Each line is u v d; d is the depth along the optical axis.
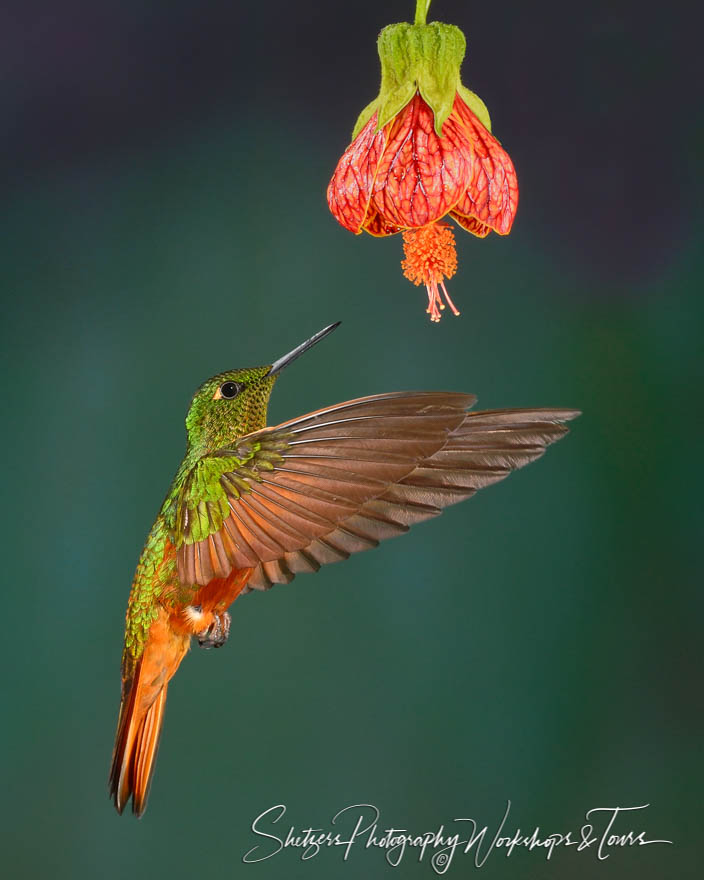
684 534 2.30
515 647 2.30
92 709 2.29
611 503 2.30
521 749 2.29
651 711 2.29
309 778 2.29
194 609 2.09
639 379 2.30
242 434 2.09
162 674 2.09
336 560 2.09
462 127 2.07
